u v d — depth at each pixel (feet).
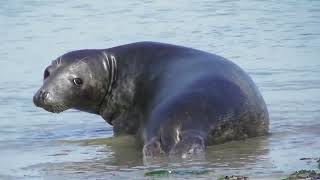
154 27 332.80
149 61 164.35
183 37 301.84
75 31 326.44
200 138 138.82
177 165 131.13
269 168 125.39
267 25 327.47
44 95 162.81
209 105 144.56
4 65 253.03
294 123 166.20
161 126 141.69
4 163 139.74
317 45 275.39
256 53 262.67
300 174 115.65
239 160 133.39
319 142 147.33
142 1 426.92
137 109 163.12
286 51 265.34
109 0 434.30
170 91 151.53
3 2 422.82
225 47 276.00
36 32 325.01
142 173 126.31
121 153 147.33
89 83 165.78
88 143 157.89
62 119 183.01
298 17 347.77
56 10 394.52
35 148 153.69
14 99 203.31
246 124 149.89
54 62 167.84
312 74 225.76
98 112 170.19
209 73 152.35
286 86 210.18
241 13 368.68
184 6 401.49
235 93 148.77
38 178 126.72
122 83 165.99
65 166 135.95
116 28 332.80
